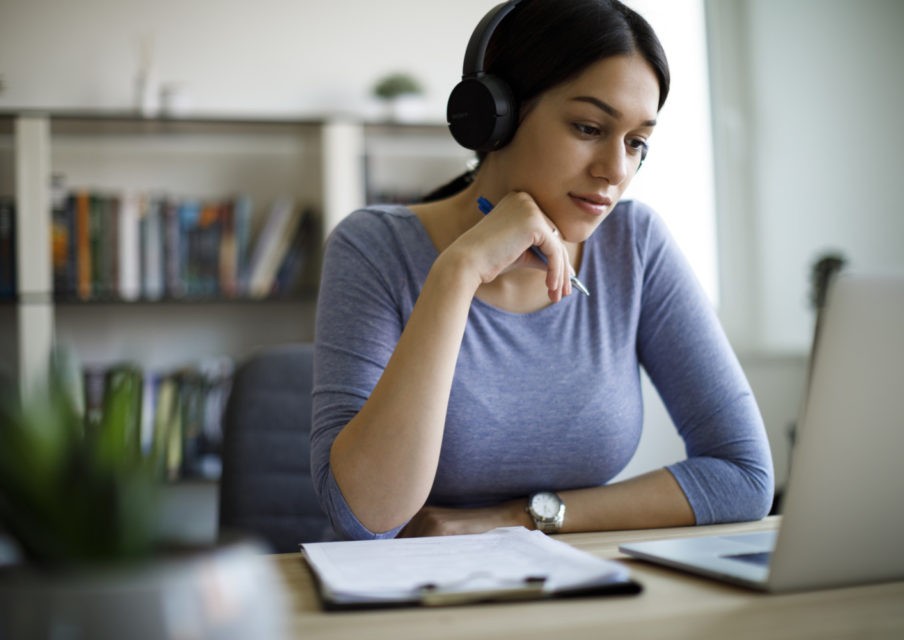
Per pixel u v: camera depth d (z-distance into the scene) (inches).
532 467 51.2
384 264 52.1
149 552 18.2
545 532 44.8
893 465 27.7
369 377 48.3
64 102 122.9
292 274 120.0
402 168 131.9
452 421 49.9
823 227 138.0
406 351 41.9
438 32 131.3
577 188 47.3
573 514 45.2
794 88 136.8
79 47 123.3
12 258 113.0
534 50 47.0
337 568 30.2
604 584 27.8
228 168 126.4
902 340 27.5
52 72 122.8
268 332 125.5
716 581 29.7
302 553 35.5
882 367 27.4
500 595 27.1
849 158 139.0
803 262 137.6
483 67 49.4
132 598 17.0
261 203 126.7
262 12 127.6
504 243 44.4
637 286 54.9
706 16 134.9
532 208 45.8
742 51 136.6
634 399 54.1
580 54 45.7
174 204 116.3
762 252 137.0
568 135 46.6
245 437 68.1
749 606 26.5
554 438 51.3
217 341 124.7
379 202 122.0
